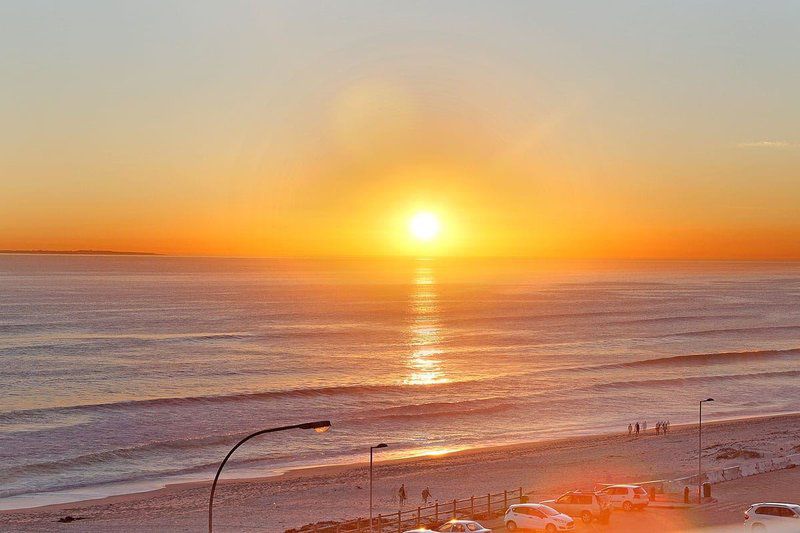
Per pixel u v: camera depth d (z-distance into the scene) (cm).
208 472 6588
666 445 7425
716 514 4722
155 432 7988
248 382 10981
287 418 8725
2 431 7862
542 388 10800
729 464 6431
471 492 5759
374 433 8144
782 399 10250
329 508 5391
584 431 8375
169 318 19650
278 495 5772
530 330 18238
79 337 15512
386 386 10706
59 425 8162
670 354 14350
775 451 6794
